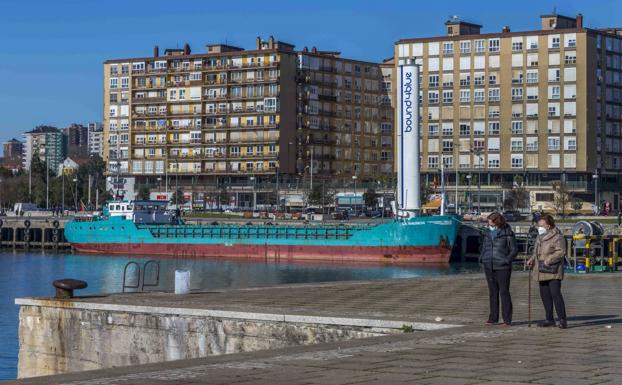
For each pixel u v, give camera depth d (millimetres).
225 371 15453
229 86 164500
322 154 165500
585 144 142375
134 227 109375
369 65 171750
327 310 27328
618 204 150375
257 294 33188
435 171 149250
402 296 32344
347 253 94500
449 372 15328
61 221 127812
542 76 143750
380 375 15031
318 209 153625
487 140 146875
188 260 99875
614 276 43844
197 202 166875
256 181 163000
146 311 27750
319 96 165125
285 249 98812
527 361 16562
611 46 148000
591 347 18438
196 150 168500
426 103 150000
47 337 29906
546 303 21938
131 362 28016
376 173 171500
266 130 161625
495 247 22438
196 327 26781
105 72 177750
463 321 23609
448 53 148625
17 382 14438
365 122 171000
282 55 160250
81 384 14211
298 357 17094
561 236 21688
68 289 30875
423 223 89875
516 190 142875
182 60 169750
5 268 90125
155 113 172375
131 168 174000
